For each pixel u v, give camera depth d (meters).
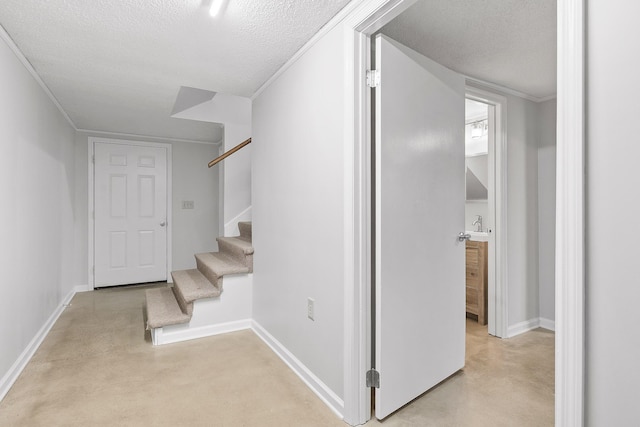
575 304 0.87
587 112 0.86
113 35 1.95
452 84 2.06
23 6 1.67
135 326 2.98
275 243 2.48
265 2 1.63
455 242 2.09
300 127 2.12
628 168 0.80
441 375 2.01
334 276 1.78
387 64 1.66
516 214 2.86
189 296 2.66
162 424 1.64
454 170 2.07
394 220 1.70
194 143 4.86
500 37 1.99
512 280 2.84
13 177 2.08
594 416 0.85
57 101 3.13
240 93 2.90
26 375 2.10
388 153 1.66
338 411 1.75
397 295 1.72
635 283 0.79
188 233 4.82
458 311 2.13
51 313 3.03
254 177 2.90
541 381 2.08
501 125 2.74
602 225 0.84
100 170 4.30
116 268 4.39
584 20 0.86
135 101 3.13
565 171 0.88
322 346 1.89
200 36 1.96
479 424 1.66
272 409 1.78
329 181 1.81
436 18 1.79
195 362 2.30
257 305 2.83
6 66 1.96
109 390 1.94
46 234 2.85
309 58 2.01
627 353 0.80
